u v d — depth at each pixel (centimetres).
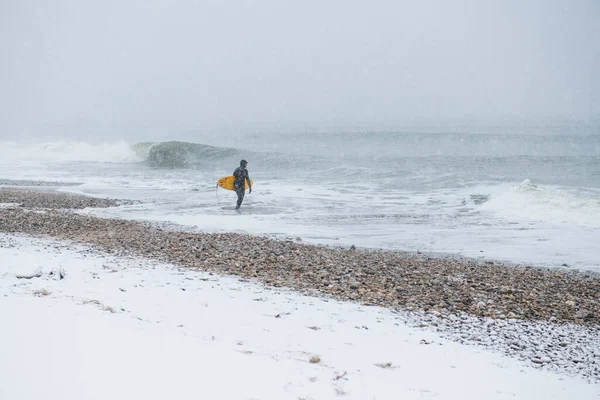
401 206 2086
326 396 403
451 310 853
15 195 2275
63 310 550
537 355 652
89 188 2648
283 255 1245
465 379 521
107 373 368
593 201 1794
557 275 1127
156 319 627
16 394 316
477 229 1647
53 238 1360
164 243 1335
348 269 1126
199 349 466
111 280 858
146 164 4178
